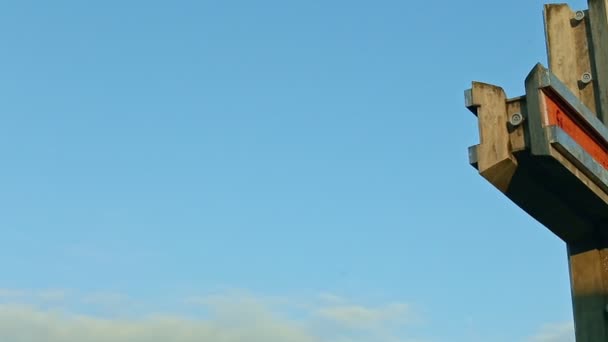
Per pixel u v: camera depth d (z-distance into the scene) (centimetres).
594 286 787
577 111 675
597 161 700
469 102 678
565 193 708
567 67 873
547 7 902
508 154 653
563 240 802
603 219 770
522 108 658
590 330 780
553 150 637
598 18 861
